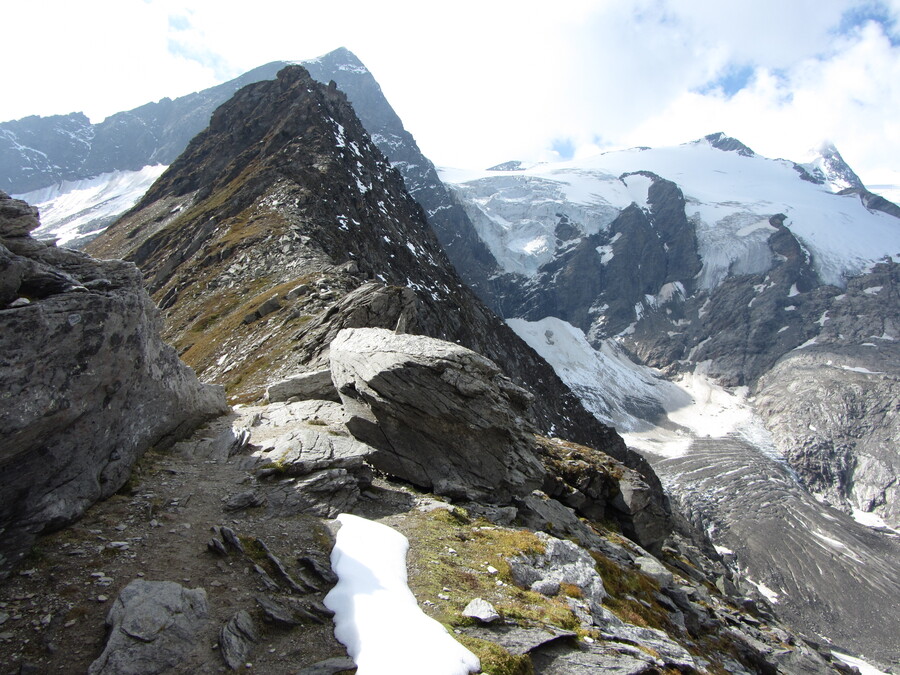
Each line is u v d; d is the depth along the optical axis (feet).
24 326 40.91
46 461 44.55
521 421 77.51
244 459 66.85
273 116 528.63
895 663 632.38
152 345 63.10
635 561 85.05
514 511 70.03
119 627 34.47
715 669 61.93
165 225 460.96
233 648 35.27
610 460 124.57
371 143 539.70
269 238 299.38
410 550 52.31
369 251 326.44
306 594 42.86
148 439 62.34
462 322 351.05
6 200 49.98
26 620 35.55
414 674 34.78
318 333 167.22
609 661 41.75
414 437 74.69
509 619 43.37
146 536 46.70
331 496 60.18
